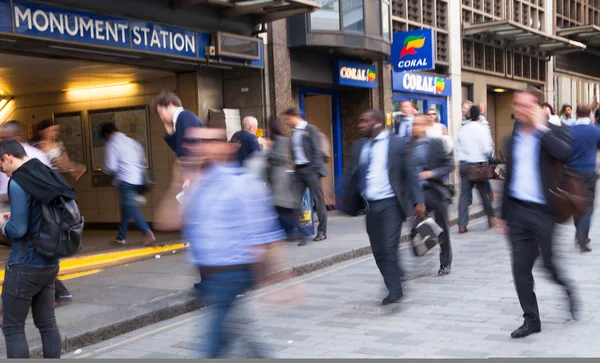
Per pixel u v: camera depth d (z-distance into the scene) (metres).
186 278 7.46
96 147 12.18
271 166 8.44
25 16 7.83
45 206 4.13
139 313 5.93
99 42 8.66
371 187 6.13
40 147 6.64
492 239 10.03
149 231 9.62
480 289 6.71
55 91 12.56
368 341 5.12
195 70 10.99
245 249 3.94
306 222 9.89
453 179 16.64
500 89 20.92
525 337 5.02
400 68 14.96
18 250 4.19
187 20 10.09
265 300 6.62
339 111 14.83
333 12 12.41
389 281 6.19
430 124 8.41
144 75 11.09
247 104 11.61
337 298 6.65
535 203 4.93
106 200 12.17
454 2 17.98
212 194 3.94
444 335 5.19
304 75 12.79
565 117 14.25
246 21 11.20
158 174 11.44
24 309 4.21
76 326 5.48
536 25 22.02
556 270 5.25
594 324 5.29
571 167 8.21
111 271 8.02
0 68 9.88
